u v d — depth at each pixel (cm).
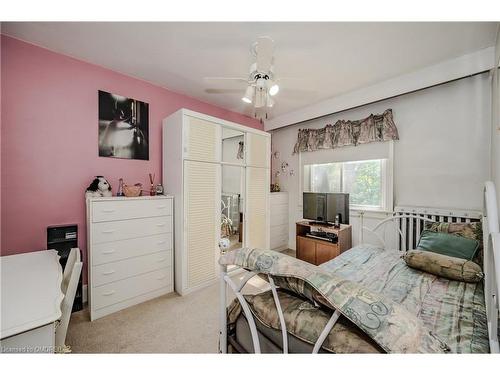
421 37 183
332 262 197
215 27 171
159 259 233
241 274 288
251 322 88
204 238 256
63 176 211
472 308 122
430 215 244
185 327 181
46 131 202
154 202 229
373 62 222
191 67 234
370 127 293
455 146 236
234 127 289
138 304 216
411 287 148
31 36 184
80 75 219
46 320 82
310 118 344
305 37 183
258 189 326
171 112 289
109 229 199
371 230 273
